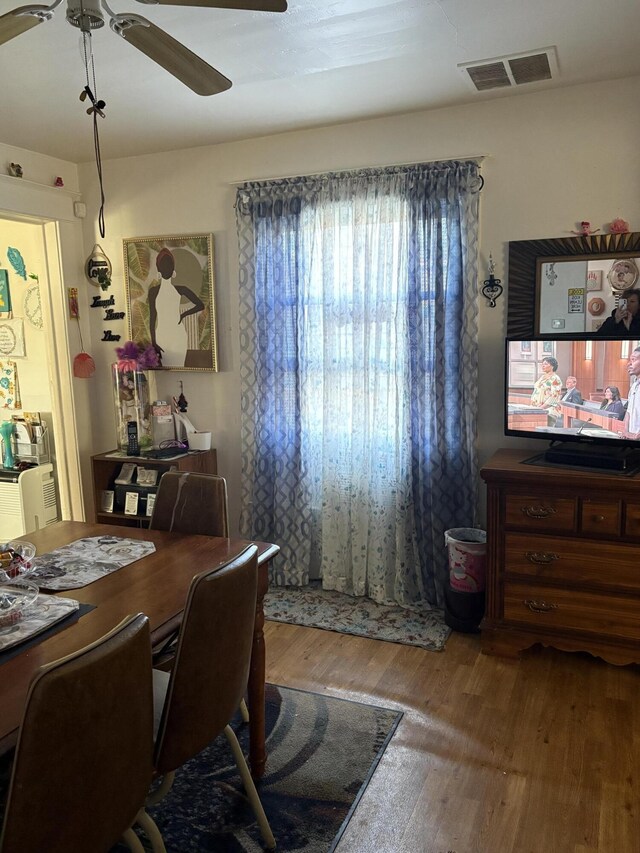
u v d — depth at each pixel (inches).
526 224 120.0
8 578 69.8
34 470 162.2
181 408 155.2
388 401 129.6
